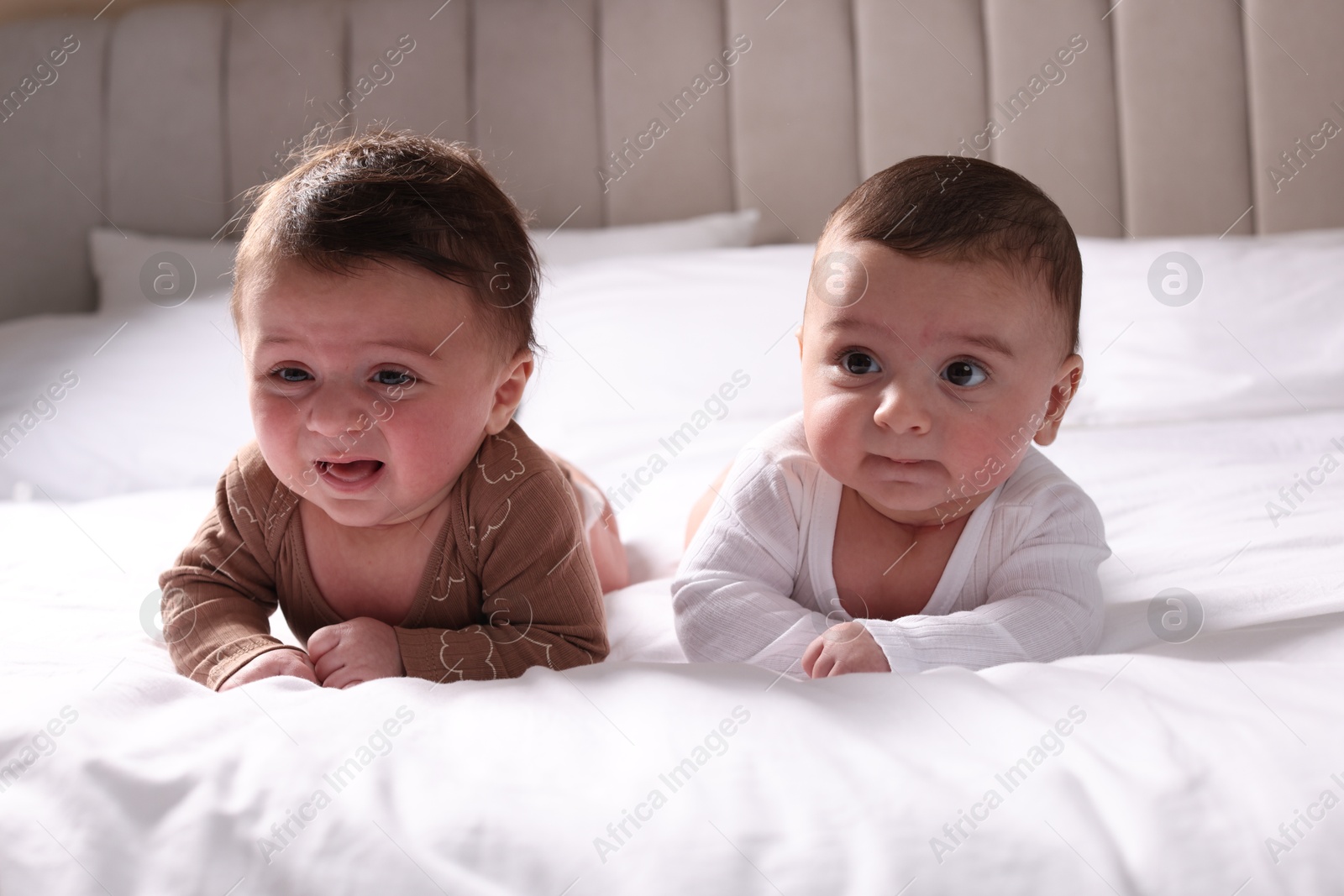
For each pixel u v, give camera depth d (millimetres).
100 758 662
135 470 1832
